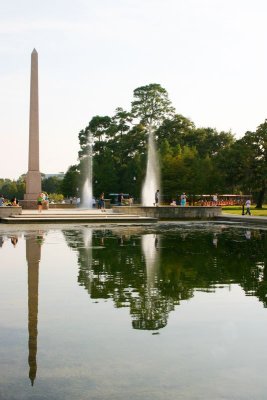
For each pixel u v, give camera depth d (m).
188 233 25.72
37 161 47.44
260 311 9.03
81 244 19.73
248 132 62.84
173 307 9.28
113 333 7.66
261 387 5.74
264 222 33.53
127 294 10.34
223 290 10.79
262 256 16.22
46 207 48.06
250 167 62.03
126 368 6.28
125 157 84.81
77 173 85.50
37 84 45.84
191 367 6.33
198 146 87.56
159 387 5.72
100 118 87.69
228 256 16.23
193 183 61.78
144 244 19.88
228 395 5.52
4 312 8.89
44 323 8.20
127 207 38.75
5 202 50.69
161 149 70.25
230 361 6.54
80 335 7.56
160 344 7.18
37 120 46.56
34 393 5.55
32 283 11.49
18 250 17.58
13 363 6.43
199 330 7.86
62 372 6.14
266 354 6.81
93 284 11.34
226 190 79.56
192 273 12.85
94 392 5.57
